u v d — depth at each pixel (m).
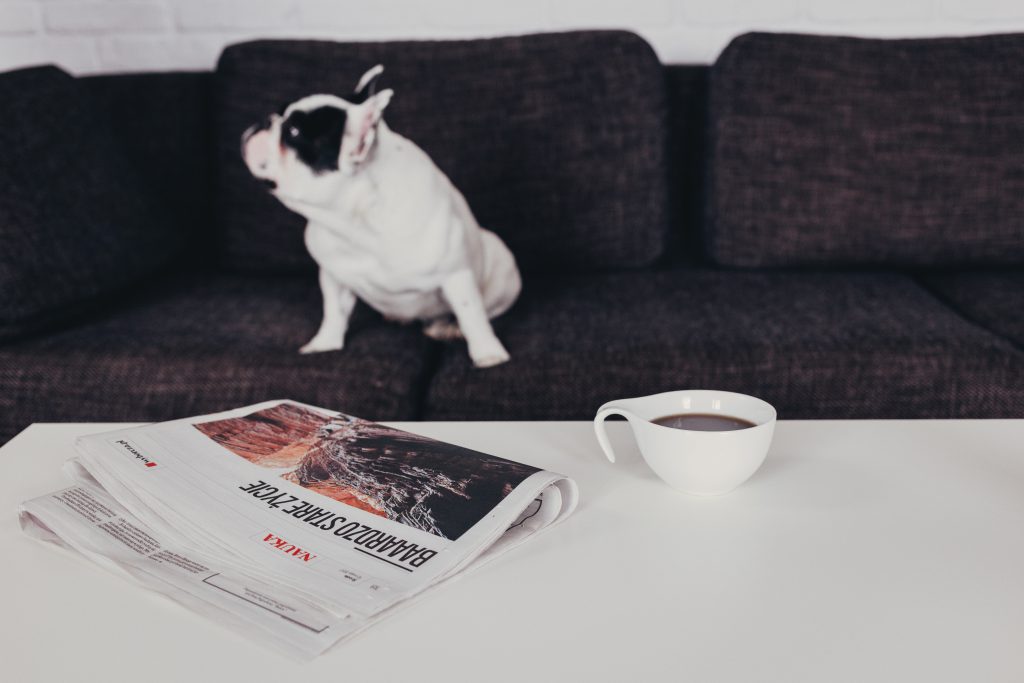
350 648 0.47
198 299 1.44
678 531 0.59
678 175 1.69
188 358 1.14
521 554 0.56
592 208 1.55
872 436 0.75
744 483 0.66
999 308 1.34
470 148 1.54
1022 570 0.53
